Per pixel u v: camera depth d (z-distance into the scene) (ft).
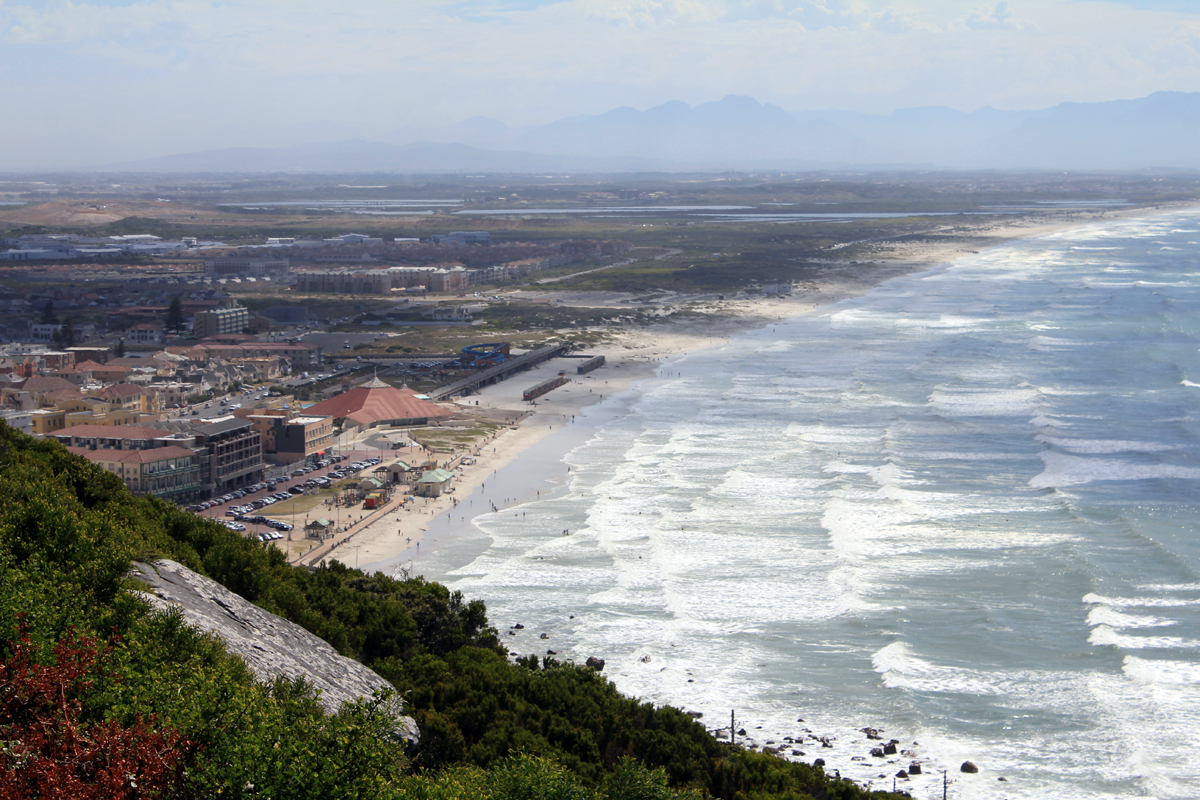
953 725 368.48
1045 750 351.05
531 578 500.74
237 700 159.84
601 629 445.37
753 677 404.16
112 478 373.20
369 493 627.05
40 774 116.16
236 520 579.89
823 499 615.98
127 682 164.14
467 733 272.10
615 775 247.29
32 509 248.93
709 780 284.61
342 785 151.43
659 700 385.09
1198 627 436.76
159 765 127.24
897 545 540.52
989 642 428.56
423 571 509.35
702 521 580.71
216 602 255.91
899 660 412.77
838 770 338.13
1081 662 410.11
